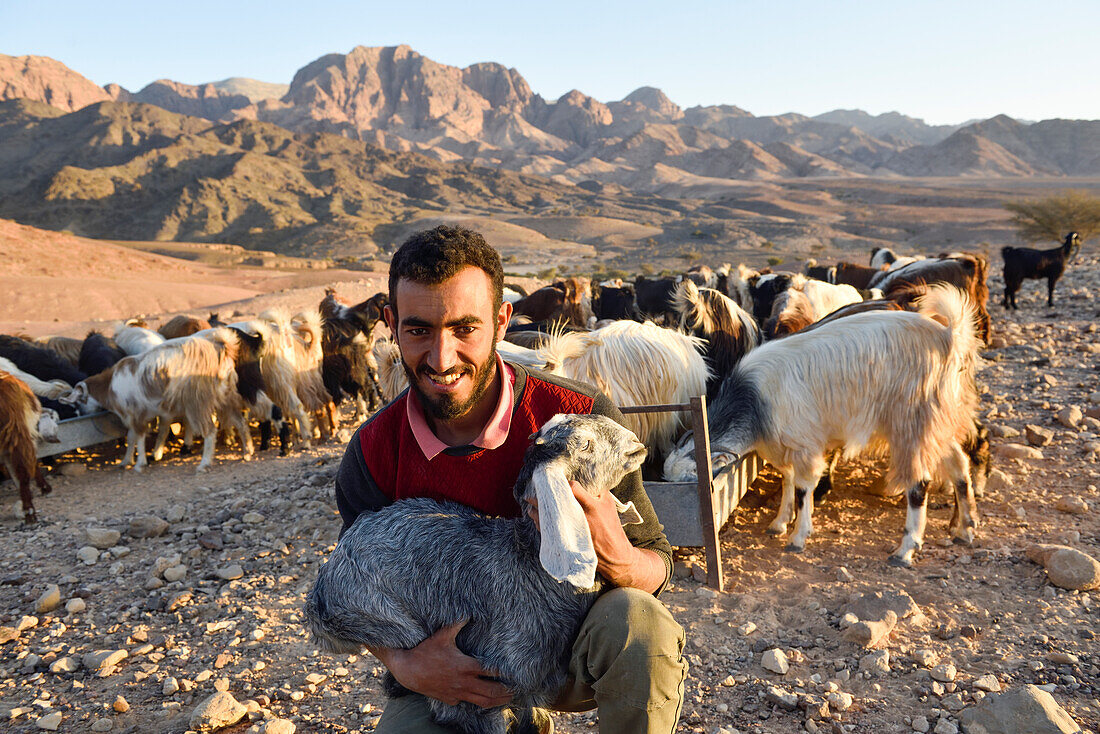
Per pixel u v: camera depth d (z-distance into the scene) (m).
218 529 8.16
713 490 5.96
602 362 6.92
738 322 8.73
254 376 11.45
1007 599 5.35
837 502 7.57
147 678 5.15
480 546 2.34
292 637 5.57
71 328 32.97
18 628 5.98
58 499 10.06
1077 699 4.16
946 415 6.12
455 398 2.31
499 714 2.50
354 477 2.69
